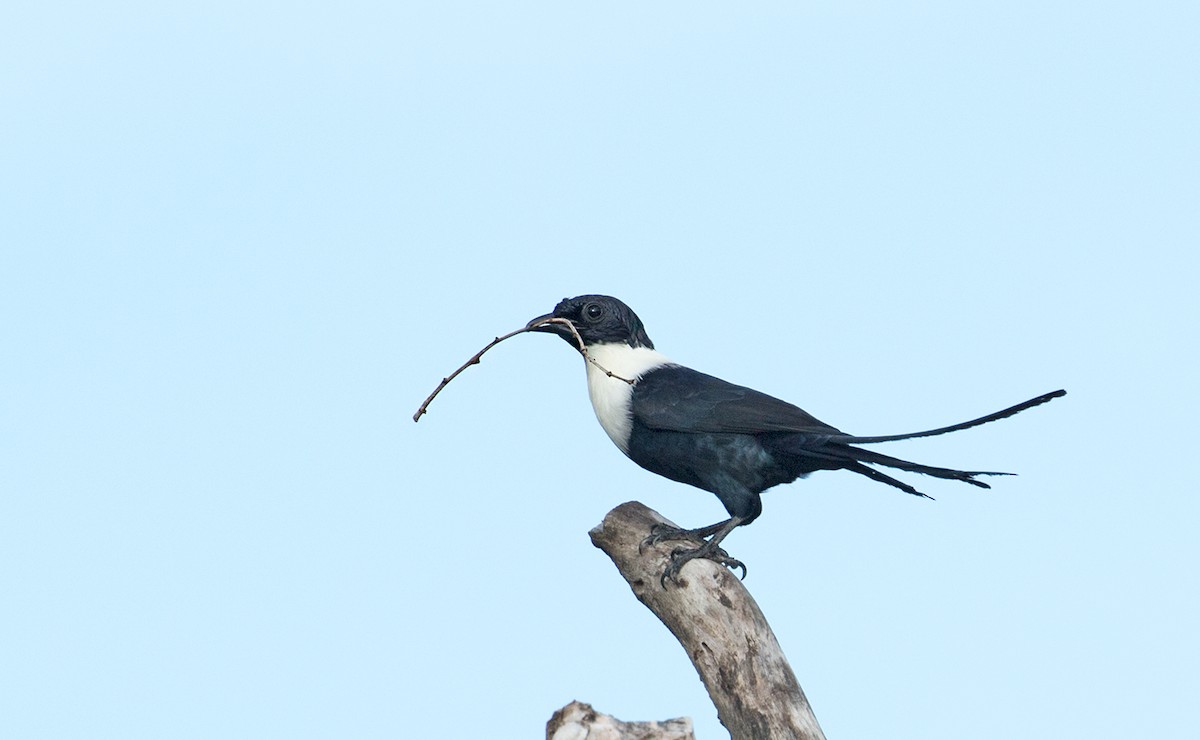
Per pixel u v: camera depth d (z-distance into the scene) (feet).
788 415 39.83
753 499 40.40
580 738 26.48
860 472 41.29
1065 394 32.07
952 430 34.73
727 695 34.47
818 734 33.53
